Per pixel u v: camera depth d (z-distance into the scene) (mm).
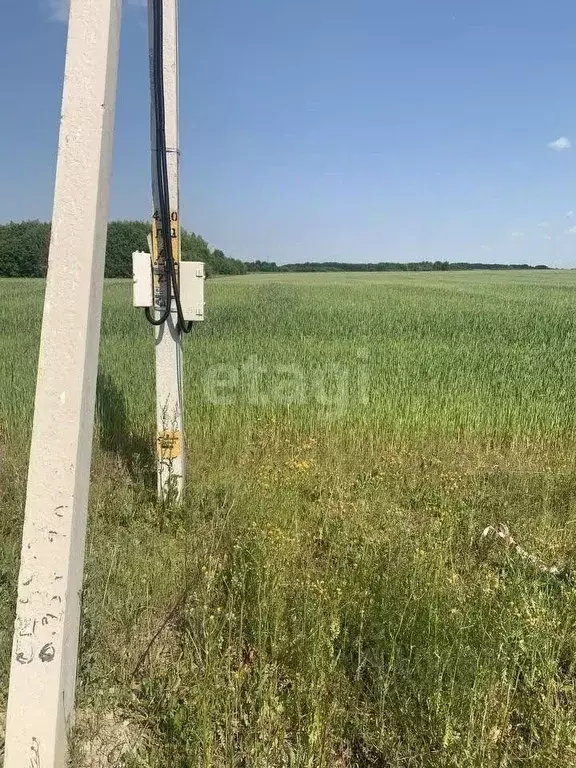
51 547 1958
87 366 1977
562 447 6777
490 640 2822
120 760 2301
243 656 2873
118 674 2723
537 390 7727
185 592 3205
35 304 18828
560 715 2488
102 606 2943
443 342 11586
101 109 1914
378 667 2625
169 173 4004
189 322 4273
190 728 2318
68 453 1938
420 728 2422
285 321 15266
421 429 6957
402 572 3383
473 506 4668
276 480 4875
